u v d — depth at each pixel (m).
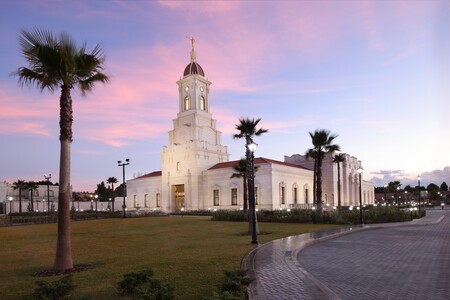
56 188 95.19
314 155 38.88
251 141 21.05
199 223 34.81
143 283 7.98
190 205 68.25
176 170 71.94
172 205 72.31
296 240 17.39
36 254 15.19
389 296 7.97
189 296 7.78
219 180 65.56
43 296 7.10
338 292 8.35
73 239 20.70
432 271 10.60
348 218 32.78
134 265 11.69
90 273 10.65
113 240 19.88
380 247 15.88
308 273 9.80
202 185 68.44
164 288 6.73
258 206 58.50
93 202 88.62
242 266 10.85
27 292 8.64
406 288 8.64
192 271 10.39
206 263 11.65
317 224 31.30
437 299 7.71
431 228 25.84
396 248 15.52
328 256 13.51
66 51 11.63
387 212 33.94
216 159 73.06
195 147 68.69
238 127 29.91
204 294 7.92
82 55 12.14
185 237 20.80
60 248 11.48
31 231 28.97
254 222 17.20
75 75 12.68
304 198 67.50
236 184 62.47
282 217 35.03
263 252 13.59
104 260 12.96
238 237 20.23
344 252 14.49
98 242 18.92
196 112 72.50
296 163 77.00
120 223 36.88
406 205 76.94
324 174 72.19
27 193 89.25
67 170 12.00
